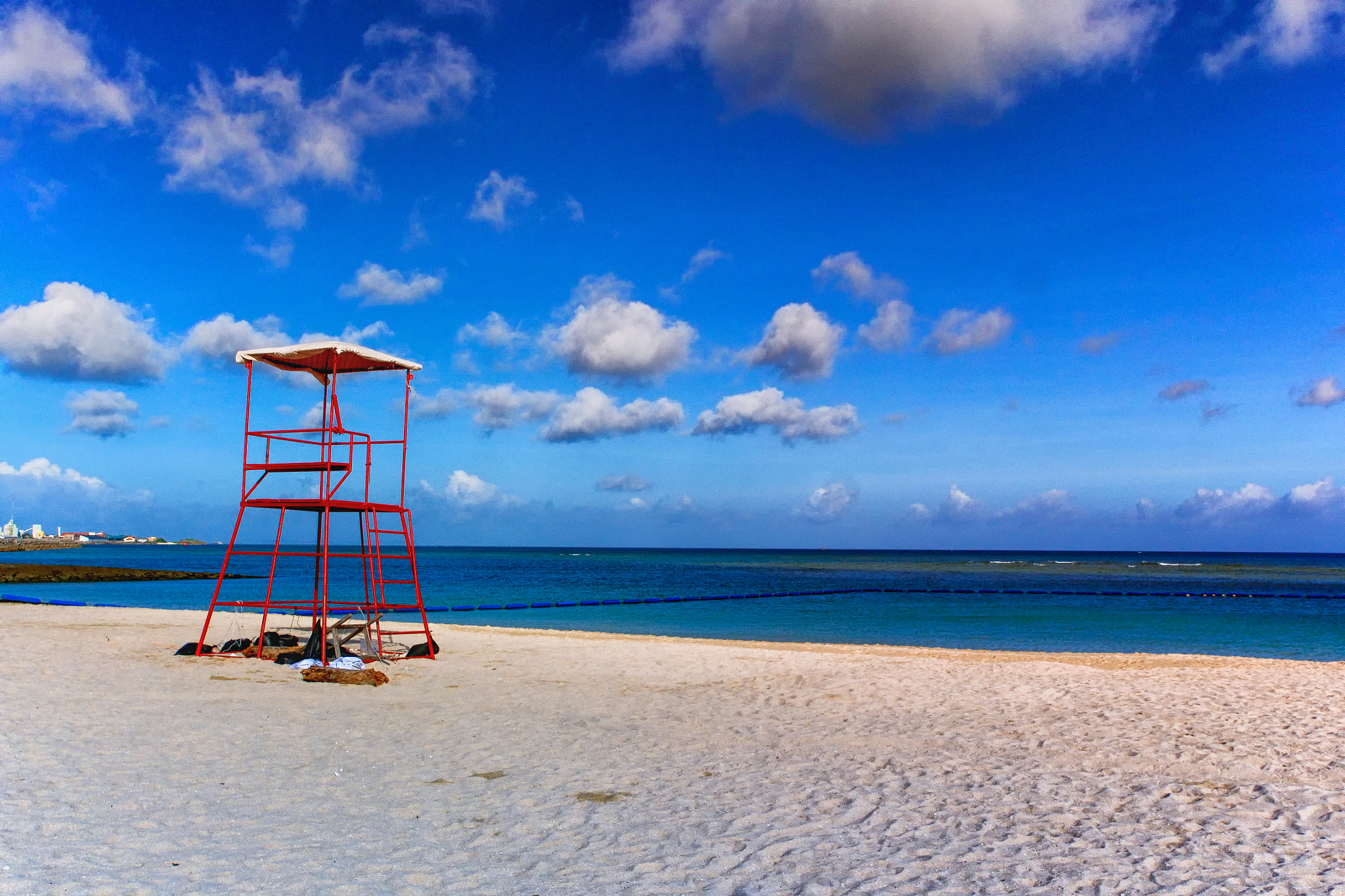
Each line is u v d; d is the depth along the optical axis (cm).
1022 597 4175
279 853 464
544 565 8694
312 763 666
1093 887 431
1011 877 444
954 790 620
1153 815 559
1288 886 433
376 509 1270
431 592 4009
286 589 3878
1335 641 2203
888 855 477
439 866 450
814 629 2445
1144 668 1394
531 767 673
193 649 1268
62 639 1443
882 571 7494
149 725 784
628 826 527
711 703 987
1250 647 2091
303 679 1068
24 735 731
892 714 925
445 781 627
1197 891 426
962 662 1385
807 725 861
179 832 494
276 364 1300
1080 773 670
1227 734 821
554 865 455
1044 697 1041
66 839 475
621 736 798
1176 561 13988
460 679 1136
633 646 1573
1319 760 714
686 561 12194
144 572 4647
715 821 539
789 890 423
